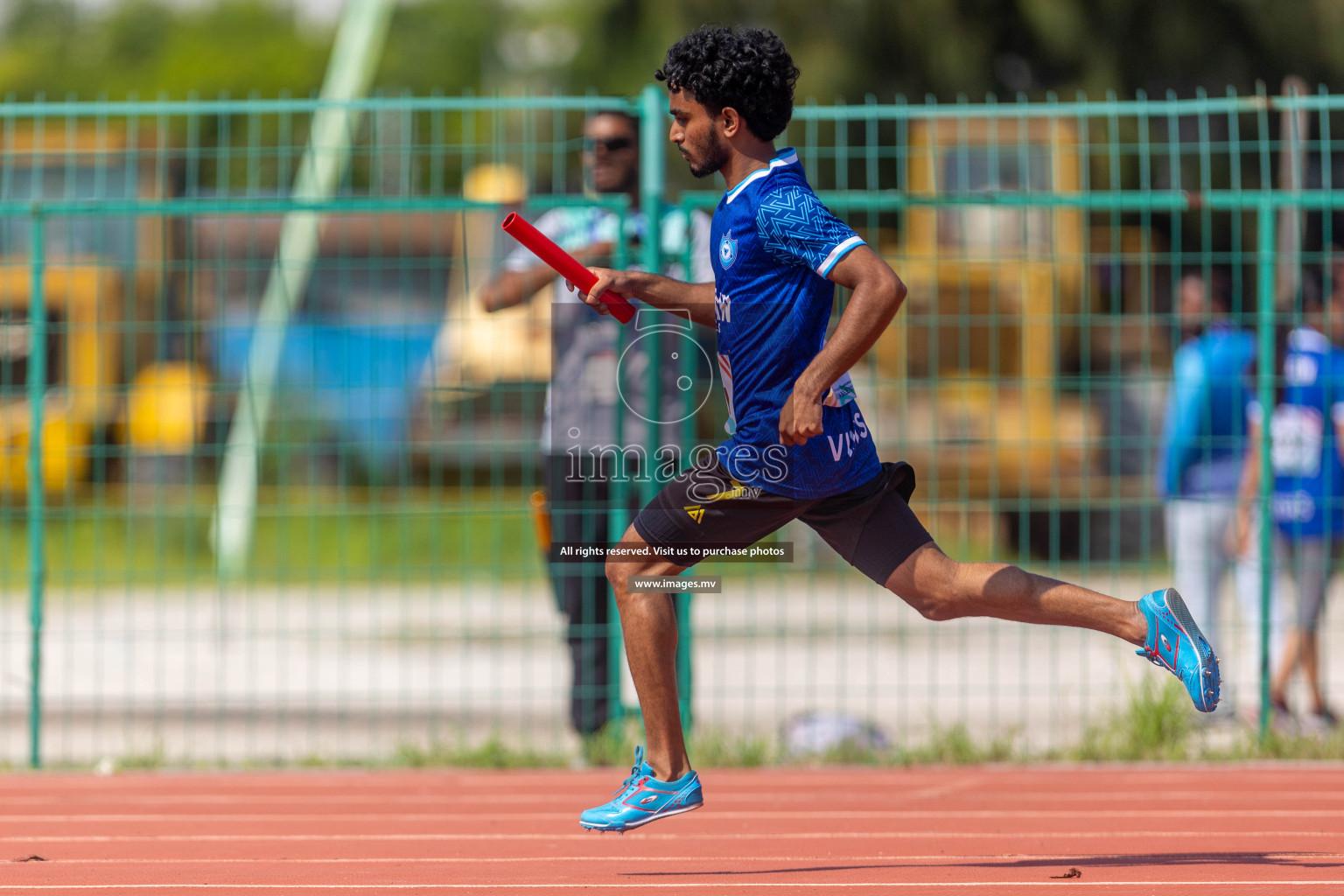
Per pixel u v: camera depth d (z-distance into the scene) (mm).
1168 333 46656
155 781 21000
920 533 13328
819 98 62094
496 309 22969
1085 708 25078
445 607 48031
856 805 18891
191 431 24500
